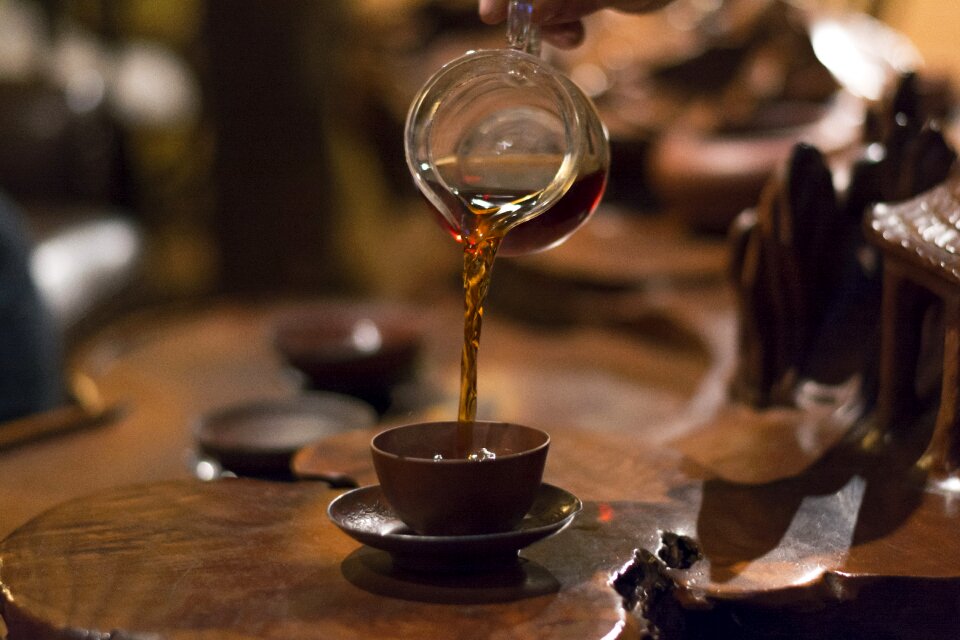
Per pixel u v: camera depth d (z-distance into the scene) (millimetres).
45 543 688
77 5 3285
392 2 2895
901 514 720
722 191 1758
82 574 654
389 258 3242
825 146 1600
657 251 1805
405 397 1245
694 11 2131
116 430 1132
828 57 1359
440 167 689
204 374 1376
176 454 1058
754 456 807
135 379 1352
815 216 874
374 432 862
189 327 1666
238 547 680
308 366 1213
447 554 625
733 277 925
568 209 731
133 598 630
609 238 1927
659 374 1347
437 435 672
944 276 725
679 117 2047
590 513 721
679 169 1816
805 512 726
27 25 2955
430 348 1506
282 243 3039
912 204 780
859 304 896
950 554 678
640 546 677
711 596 654
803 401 890
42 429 1117
